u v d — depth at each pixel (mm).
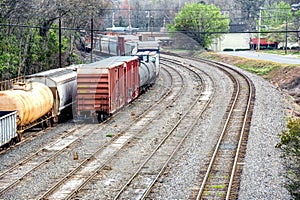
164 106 115500
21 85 84875
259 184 56281
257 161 66062
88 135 85250
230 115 100375
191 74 175375
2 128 72188
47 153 73062
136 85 122312
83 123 96812
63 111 100250
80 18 173875
